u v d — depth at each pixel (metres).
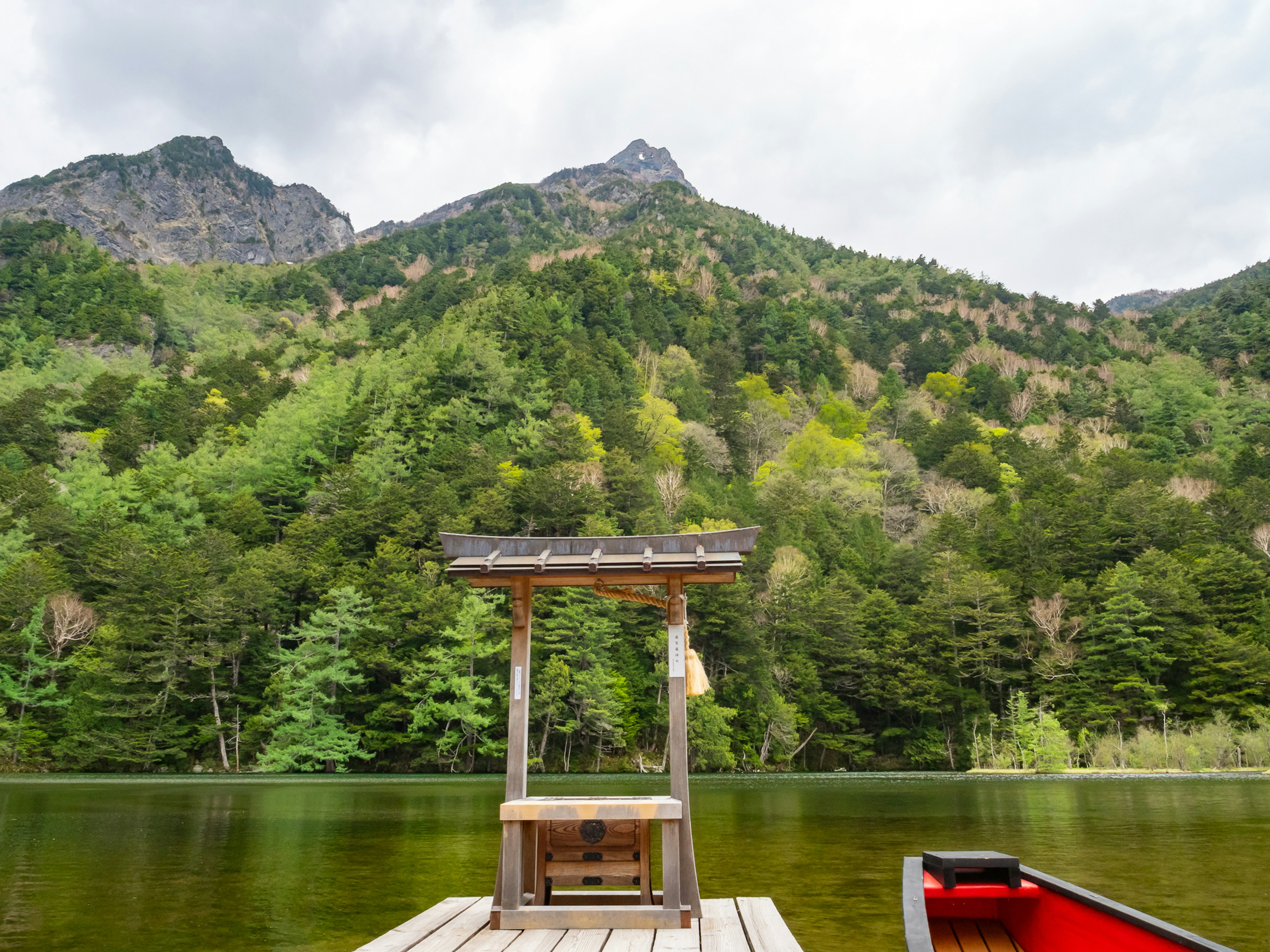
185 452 98.38
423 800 31.67
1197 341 166.62
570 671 55.59
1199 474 99.06
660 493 86.94
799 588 66.81
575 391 105.12
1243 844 18.55
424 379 104.38
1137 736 54.97
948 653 62.38
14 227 180.62
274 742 53.31
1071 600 63.16
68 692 55.25
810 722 61.53
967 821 23.53
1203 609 59.00
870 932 10.52
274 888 13.39
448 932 7.49
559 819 7.69
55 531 65.50
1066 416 137.88
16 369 126.88
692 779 47.94
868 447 118.69
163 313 162.25
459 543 8.53
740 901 9.20
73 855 17.14
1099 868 15.46
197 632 56.69
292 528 69.44
